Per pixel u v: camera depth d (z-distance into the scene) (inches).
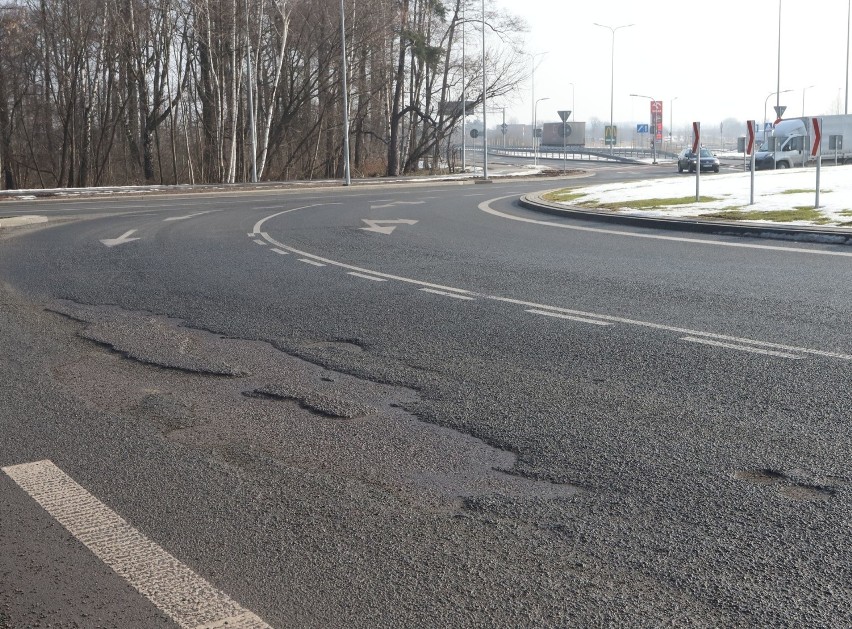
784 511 149.3
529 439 190.1
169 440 195.8
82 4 1921.8
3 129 2127.2
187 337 306.7
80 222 839.1
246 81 2197.3
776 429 190.9
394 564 133.5
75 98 2038.6
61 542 143.3
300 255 533.0
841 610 117.0
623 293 373.4
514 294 377.7
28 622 118.6
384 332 305.7
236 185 1669.5
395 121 2385.6
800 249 506.9
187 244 610.9
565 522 147.3
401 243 593.9
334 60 2185.0
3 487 168.2
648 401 214.7
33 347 294.2
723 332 288.8
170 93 2074.3
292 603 122.4
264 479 170.7
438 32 2349.9
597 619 115.8
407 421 206.2
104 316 349.1
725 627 113.4
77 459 183.8
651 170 2536.9
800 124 2122.3
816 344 267.3
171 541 143.2
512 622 115.6
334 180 1879.9
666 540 139.3
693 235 602.2
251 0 1985.7
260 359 272.2
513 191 1371.8
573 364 253.4
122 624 117.7
